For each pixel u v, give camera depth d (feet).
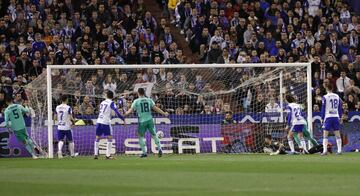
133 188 119.96
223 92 245.04
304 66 240.32
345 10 305.73
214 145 241.35
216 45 275.80
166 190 115.85
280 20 292.20
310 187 117.39
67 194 113.39
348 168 155.84
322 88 268.00
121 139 239.50
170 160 195.72
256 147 240.94
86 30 272.92
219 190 114.11
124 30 279.90
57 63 261.24
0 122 238.48
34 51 262.67
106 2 284.41
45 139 236.63
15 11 274.98
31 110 237.25
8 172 161.07
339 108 220.23
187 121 241.96
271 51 284.00
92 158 217.36
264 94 244.22
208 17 291.38
